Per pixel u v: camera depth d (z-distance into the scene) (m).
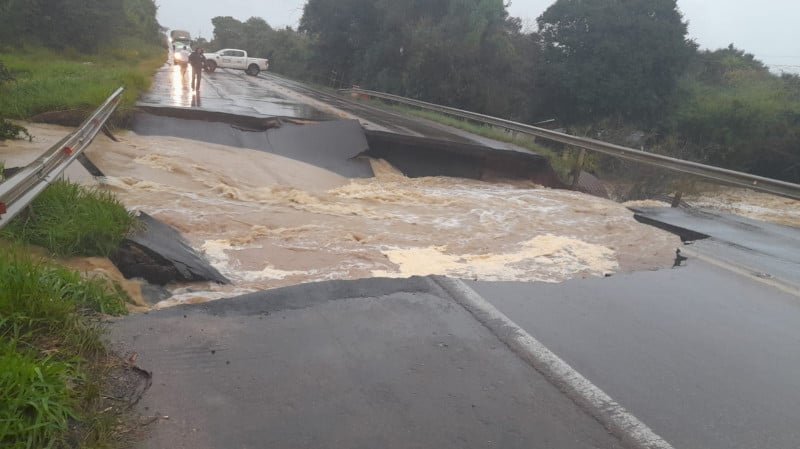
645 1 33.84
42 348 3.44
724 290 6.43
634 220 10.26
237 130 14.71
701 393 4.02
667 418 3.65
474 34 34.00
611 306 5.59
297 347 4.14
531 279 6.32
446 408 3.51
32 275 3.91
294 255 6.86
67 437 2.80
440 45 34.22
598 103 33.88
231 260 6.54
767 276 7.09
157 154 11.55
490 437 3.26
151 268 5.62
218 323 4.41
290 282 5.91
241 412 3.28
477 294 5.57
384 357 4.10
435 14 38.09
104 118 11.41
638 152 13.71
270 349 4.07
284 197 10.31
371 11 41.91
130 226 6.24
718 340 4.98
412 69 35.34
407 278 5.81
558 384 3.94
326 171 13.38
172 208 8.33
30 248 5.45
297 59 60.19
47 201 6.10
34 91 14.29
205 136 13.95
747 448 3.42
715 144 27.44
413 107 32.69
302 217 8.83
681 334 5.04
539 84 36.09
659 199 16.02
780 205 16.62
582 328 4.96
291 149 14.20
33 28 34.12
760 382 4.27
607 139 26.00
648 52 33.06
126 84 17.22
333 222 8.65
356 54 43.47
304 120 16.30
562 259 7.35
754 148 27.16
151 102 16.34
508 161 16.30
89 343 3.63
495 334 4.65
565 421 3.50
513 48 35.06
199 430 3.08
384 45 38.84
